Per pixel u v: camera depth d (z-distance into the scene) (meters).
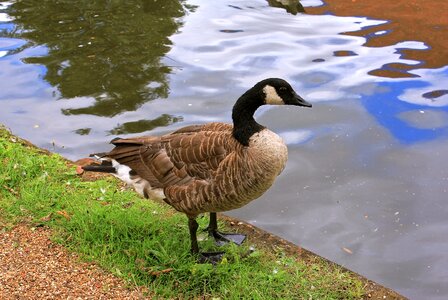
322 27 4.42
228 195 2.65
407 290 2.79
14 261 2.69
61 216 2.89
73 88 3.83
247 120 2.66
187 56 4.11
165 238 2.82
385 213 3.11
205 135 2.70
